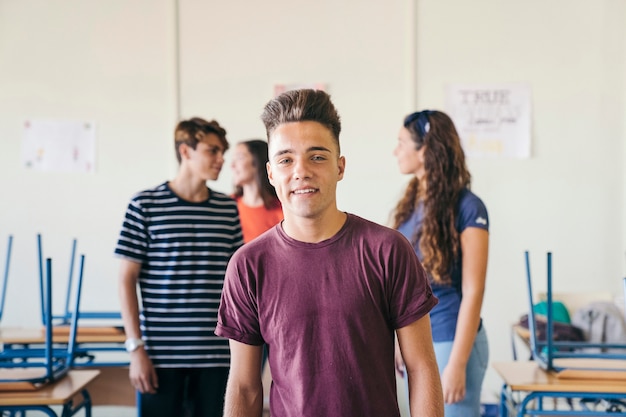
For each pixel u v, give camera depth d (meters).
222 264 2.71
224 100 4.60
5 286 4.28
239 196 3.88
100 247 4.61
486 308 4.56
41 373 2.61
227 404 1.57
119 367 3.36
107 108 4.61
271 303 1.49
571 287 4.55
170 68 4.59
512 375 2.58
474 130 4.54
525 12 4.52
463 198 2.39
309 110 1.45
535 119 4.54
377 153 4.57
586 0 4.51
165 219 2.68
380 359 1.49
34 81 4.61
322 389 1.47
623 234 4.52
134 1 4.60
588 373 2.49
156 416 2.66
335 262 1.47
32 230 4.61
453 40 4.54
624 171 4.51
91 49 4.61
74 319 2.80
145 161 4.60
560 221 4.54
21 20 4.61
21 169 4.62
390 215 2.70
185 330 2.65
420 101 4.55
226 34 4.60
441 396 1.52
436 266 2.36
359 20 4.57
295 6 4.58
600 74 4.52
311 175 1.43
